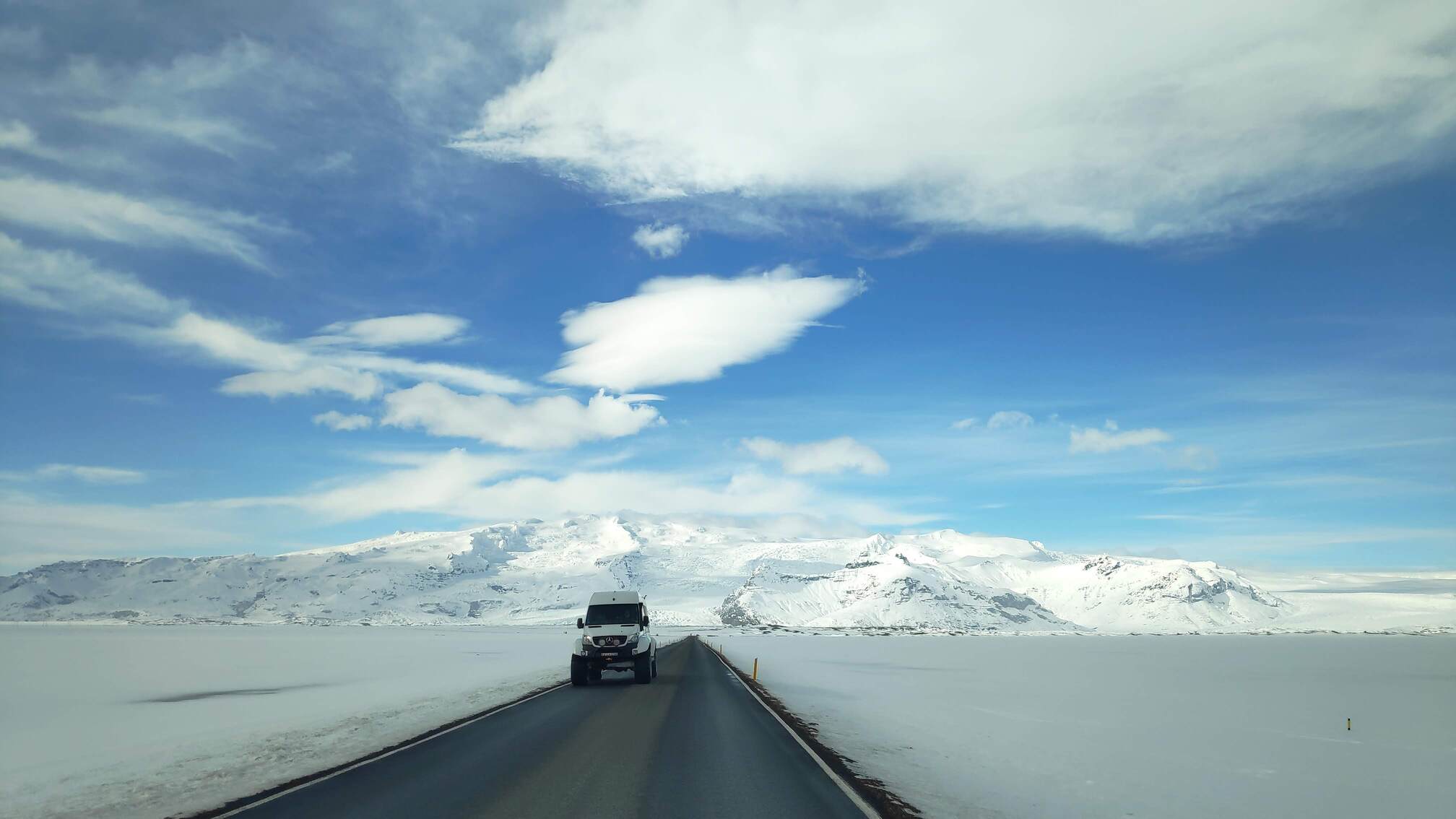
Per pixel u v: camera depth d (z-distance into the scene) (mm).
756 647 107625
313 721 22375
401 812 10500
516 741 17203
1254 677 59875
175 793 12461
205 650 89125
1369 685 52406
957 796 13414
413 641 124000
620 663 33750
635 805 10984
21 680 44344
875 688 39594
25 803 12133
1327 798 15734
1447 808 15305
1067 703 33906
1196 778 17031
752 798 11633
